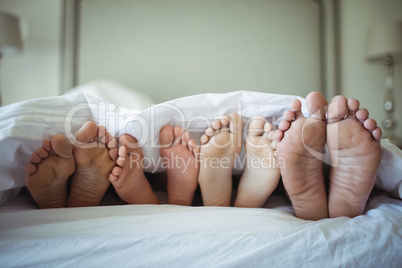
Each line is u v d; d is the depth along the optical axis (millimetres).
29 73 1700
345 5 1885
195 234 458
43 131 568
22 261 416
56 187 585
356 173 589
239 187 720
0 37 1458
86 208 547
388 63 1664
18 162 565
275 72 1814
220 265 417
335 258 444
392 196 692
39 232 443
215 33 1765
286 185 621
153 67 1719
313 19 1855
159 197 772
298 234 462
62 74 1669
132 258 425
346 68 1892
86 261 419
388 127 1677
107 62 1688
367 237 472
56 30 1686
